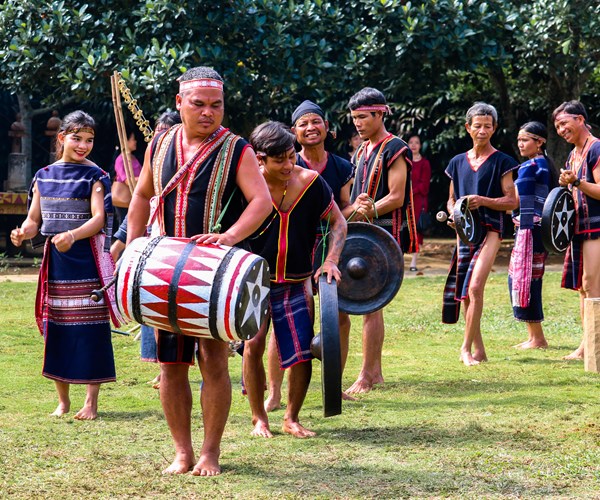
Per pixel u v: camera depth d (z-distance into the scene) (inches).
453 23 820.6
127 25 836.6
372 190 408.8
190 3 795.4
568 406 355.9
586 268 465.7
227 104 858.8
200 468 272.8
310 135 377.4
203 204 267.7
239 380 429.4
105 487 259.8
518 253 496.4
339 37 840.9
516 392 386.0
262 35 807.1
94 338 355.9
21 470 276.7
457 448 299.1
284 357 313.0
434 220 1187.3
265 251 313.7
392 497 250.5
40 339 530.3
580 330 560.7
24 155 973.8
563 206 457.1
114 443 311.7
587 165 466.6
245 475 271.6
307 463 284.4
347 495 252.5
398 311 630.5
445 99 1082.7
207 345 272.5
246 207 269.9
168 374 275.9
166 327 254.2
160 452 299.1
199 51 793.6
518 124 1091.3
